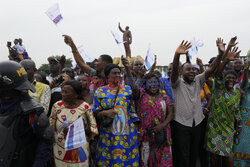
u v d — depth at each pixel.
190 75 4.11
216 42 4.17
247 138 4.68
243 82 4.82
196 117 4.09
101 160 3.45
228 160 4.31
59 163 3.14
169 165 3.77
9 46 6.32
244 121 4.73
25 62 3.55
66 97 3.20
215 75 4.45
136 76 4.27
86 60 4.45
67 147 2.52
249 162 4.68
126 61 3.61
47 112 3.61
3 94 2.02
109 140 3.42
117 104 3.46
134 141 3.55
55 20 3.50
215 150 4.27
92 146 3.74
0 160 1.89
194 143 4.10
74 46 3.95
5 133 1.92
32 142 2.05
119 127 3.40
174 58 3.88
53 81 3.97
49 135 2.06
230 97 4.38
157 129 3.73
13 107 2.00
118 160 3.31
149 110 3.79
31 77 3.57
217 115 4.36
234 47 4.28
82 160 3.16
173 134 4.15
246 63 4.75
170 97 4.07
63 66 4.98
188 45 3.87
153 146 3.76
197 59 5.32
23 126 1.97
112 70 3.55
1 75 1.95
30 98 2.12
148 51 4.09
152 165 3.73
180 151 4.01
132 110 3.66
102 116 3.42
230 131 4.34
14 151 1.93
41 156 2.02
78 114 3.20
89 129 3.21
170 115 3.92
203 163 4.73
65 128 3.09
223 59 4.37
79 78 4.27
